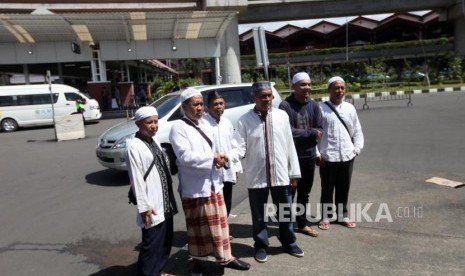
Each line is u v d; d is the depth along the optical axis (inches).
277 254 164.6
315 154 176.9
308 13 1206.3
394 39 2197.3
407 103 766.5
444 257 153.1
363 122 557.3
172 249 179.9
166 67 2060.8
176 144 142.8
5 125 790.5
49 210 252.1
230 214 216.8
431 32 2149.4
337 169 185.5
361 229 183.6
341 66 1702.8
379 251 161.3
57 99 822.5
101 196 277.0
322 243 172.1
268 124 155.9
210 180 145.4
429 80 1348.4
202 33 975.0
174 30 922.1
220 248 145.9
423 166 287.6
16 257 182.9
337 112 182.5
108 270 166.1
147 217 136.5
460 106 654.5
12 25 828.6
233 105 352.5
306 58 2062.0
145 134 140.8
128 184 306.2
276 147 155.7
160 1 1058.1
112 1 1039.6
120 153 302.0
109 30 904.3
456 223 182.7
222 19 866.1
